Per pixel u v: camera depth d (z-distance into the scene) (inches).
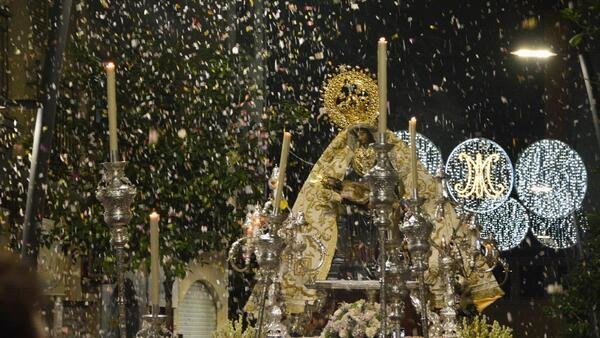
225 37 1003.9
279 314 430.0
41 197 660.7
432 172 1187.3
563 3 1128.2
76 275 954.1
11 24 836.6
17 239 826.2
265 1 1115.3
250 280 1079.0
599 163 1203.9
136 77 909.8
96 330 984.3
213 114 918.4
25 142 827.4
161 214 892.0
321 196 767.7
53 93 671.8
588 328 812.6
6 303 114.8
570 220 1213.1
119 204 279.0
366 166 757.9
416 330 684.1
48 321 911.0
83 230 871.7
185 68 922.1
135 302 980.6
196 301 1066.7
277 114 995.9
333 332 599.2
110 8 973.2
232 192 911.7
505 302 1393.9
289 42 1244.5
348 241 775.1
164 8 1047.0
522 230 1214.3
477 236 558.3
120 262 280.8
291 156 1217.4
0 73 821.9
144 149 893.8
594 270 804.0
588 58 811.4
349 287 668.7
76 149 898.7
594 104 805.9
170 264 895.1
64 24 673.6
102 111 906.1
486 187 1198.3
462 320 683.4
